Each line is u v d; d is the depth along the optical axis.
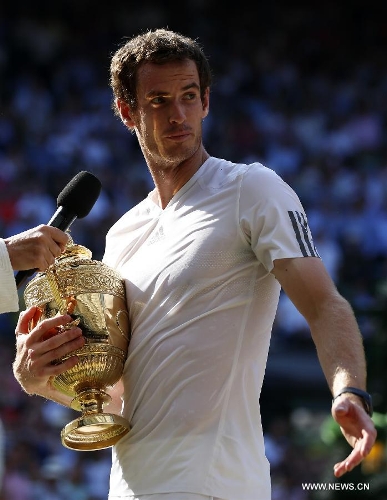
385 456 17.52
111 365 9.36
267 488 9.22
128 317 9.59
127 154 47.12
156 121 9.59
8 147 45.81
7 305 9.46
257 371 9.34
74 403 9.55
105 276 9.52
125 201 43.75
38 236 9.41
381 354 18.72
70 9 58.19
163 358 9.19
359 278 42.28
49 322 9.20
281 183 9.40
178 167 9.82
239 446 9.06
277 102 53.88
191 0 61.47
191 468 8.91
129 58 9.79
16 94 50.72
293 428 33.38
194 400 9.06
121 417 9.25
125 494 9.22
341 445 18.62
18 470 28.34
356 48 60.12
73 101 50.53
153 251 9.66
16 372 9.50
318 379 35.91
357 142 51.00
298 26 60.88
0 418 29.66
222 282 9.27
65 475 28.67
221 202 9.45
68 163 45.66
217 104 52.72
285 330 37.06
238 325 9.23
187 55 9.62
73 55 55.66
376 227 44.31
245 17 61.25
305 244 9.05
